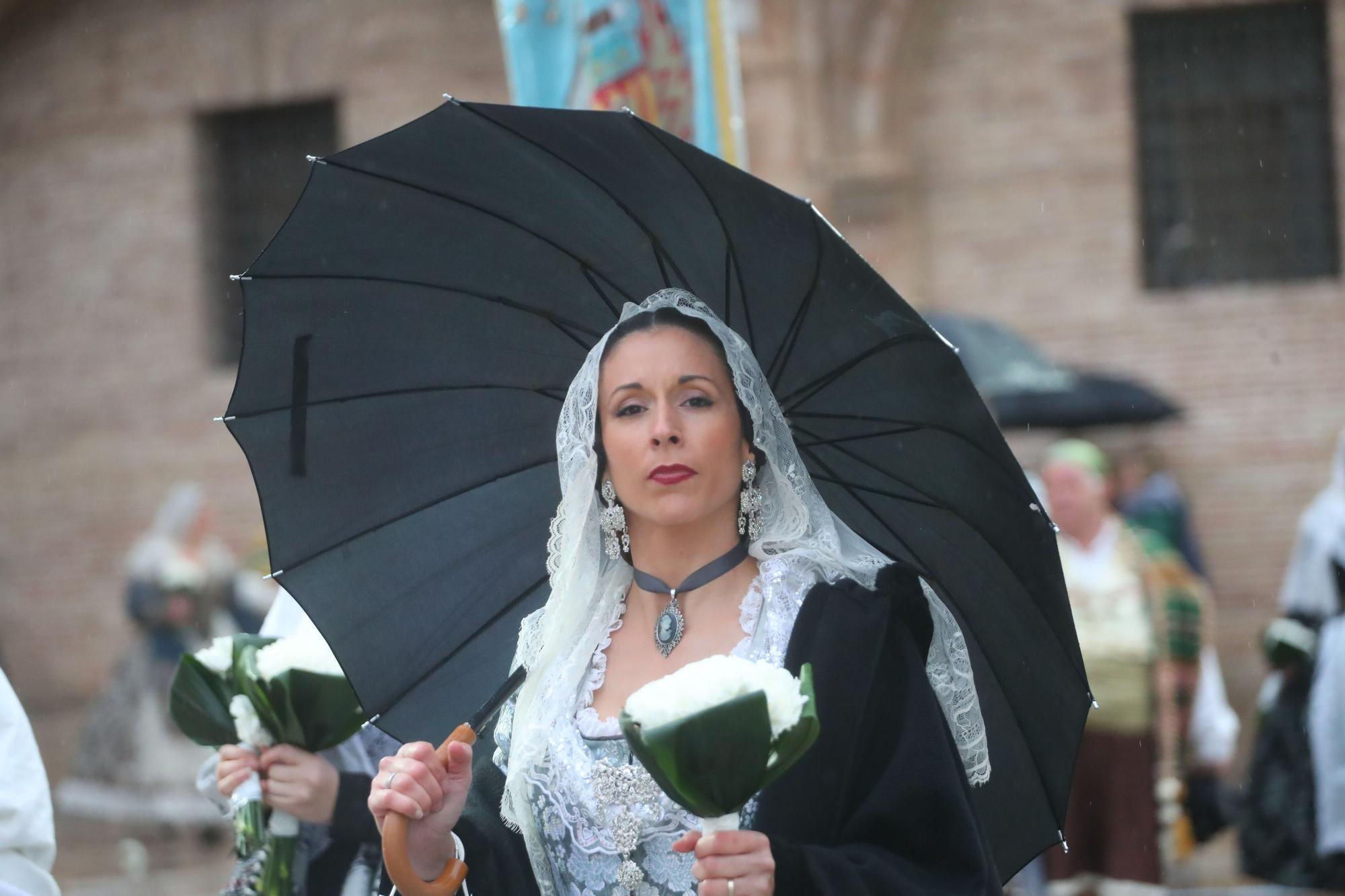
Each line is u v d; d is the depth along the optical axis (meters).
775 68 13.95
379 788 2.83
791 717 2.54
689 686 2.54
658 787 2.76
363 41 15.08
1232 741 8.45
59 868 11.17
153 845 12.00
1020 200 14.09
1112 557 7.98
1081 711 3.02
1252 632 13.93
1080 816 7.87
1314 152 13.97
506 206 3.03
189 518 12.43
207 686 3.89
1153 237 14.14
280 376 3.13
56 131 15.73
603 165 2.88
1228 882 9.34
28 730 3.84
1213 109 14.07
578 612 3.03
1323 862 7.50
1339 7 13.83
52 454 15.88
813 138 13.96
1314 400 13.93
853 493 3.17
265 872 3.77
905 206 14.03
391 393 3.20
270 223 15.48
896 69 13.99
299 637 3.81
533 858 2.94
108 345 15.74
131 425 15.73
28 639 15.95
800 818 2.75
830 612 2.87
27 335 15.88
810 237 2.82
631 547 3.05
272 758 3.77
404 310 3.16
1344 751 7.47
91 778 11.82
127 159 15.59
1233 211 14.07
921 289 14.16
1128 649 7.77
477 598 3.26
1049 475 8.05
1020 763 3.14
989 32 14.07
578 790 2.87
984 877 2.71
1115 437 13.10
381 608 3.21
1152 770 7.79
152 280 15.64
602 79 4.31
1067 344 14.05
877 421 3.05
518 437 3.26
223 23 15.34
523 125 2.83
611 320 3.17
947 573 3.13
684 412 2.93
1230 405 14.02
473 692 3.23
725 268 3.03
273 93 15.25
